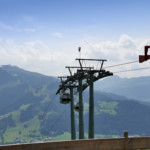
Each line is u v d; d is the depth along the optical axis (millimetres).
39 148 11539
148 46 13055
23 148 11289
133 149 13094
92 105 34594
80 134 38500
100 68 33406
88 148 12305
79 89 37500
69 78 38938
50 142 11750
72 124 47812
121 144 12922
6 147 11039
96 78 33938
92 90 34344
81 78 35938
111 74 32688
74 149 12086
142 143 13258
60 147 11891
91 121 34562
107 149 12617
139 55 13320
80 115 38344
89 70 33469
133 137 13164
